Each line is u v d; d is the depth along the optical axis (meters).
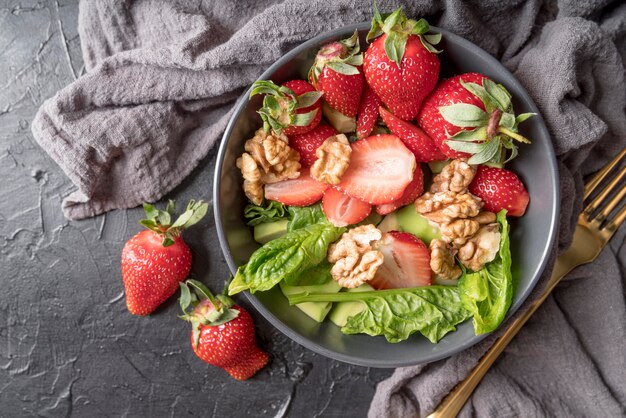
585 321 0.52
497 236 0.47
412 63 0.43
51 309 0.53
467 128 0.44
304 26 0.48
